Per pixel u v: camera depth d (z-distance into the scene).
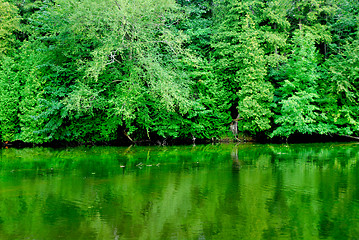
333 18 23.70
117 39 17.27
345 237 5.29
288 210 6.66
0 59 22.50
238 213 6.50
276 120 20.67
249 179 9.59
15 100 21.73
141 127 22.77
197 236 5.35
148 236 5.34
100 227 5.74
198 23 23.78
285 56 22.34
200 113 21.23
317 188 8.45
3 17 22.33
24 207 6.91
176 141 23.39
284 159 13.61
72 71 20.20
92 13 16.67
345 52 21.36
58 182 9.30
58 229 5.66
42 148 20.25
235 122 23.80
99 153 16.70
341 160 13.18
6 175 10.35
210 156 14.93
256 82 20.23
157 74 17.12
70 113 18.44
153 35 18.64
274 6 21.89
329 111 21.78
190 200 7.41
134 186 8.77
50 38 19.69
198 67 21.86
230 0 21.64
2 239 5.22
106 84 19.64
